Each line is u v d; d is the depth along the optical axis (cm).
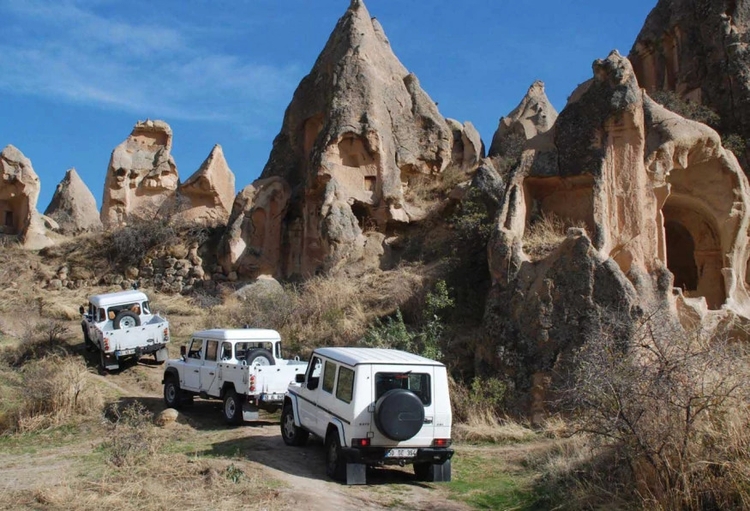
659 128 1744
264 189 2842
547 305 1521
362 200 2661
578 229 1550
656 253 1673
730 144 2178
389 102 2905
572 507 908
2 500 960
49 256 3125
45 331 2320
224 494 973
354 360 1084
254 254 2780
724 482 817
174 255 2925
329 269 2459
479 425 1404
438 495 1023
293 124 3136
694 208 1883
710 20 2444
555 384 1448
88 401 1589
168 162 3688
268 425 1484
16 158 3334
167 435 1376
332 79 2866
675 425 864
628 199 1692
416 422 1044
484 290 1912
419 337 1767
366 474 1141
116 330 1994
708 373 902
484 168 2238
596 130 1742
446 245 2261
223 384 1512
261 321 2206
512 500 988
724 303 1733
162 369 2050
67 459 1218
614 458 964
